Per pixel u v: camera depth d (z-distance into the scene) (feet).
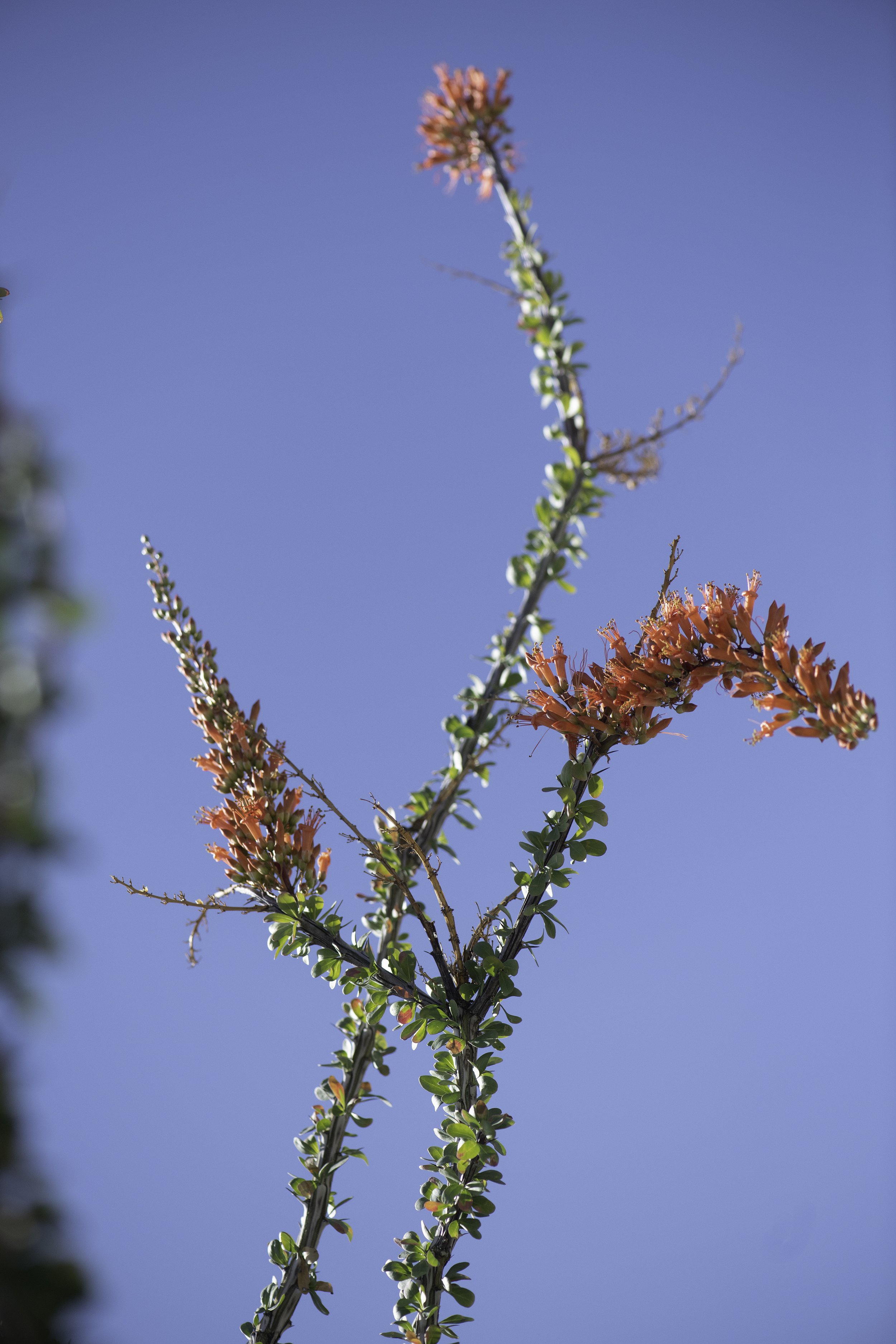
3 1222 2.35
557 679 5.26
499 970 5.27
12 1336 2.43
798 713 5.02
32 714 2.51
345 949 5.31
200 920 5.31
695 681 5.14
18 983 2.47
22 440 2.63
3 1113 2.41
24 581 2.56
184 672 5.40
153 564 5.44
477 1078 5.30
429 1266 5.30
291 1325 5.38
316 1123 5.47
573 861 5.23
